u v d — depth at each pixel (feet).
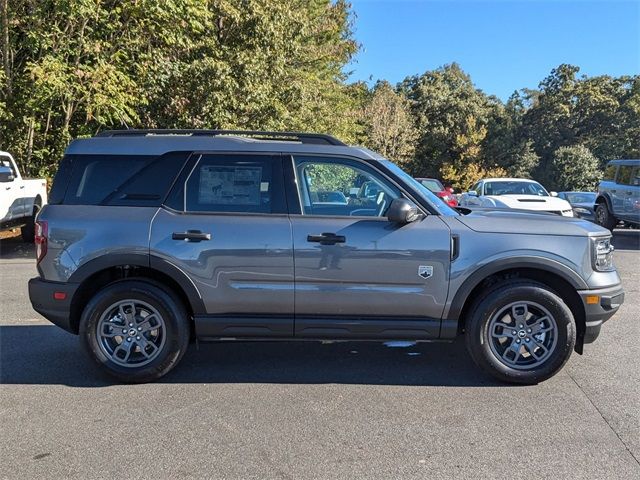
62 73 39.75
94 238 14.71
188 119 48.11
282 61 51.42
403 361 16.98
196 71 46.11
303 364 16.70
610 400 13.96
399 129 131.44
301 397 14.17
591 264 14.73
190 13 43.96
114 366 14.89
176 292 15.21
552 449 11.45
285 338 14.99
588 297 14.65
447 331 14.73
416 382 15.23
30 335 19.43
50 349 17.93
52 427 12.45
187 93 47.62
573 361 16.88
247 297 14.67
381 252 14.42
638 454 11.26
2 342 18.62
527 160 163.73
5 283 28.07
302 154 15.25
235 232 14.60
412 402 13.85
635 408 13.50
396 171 15.40
